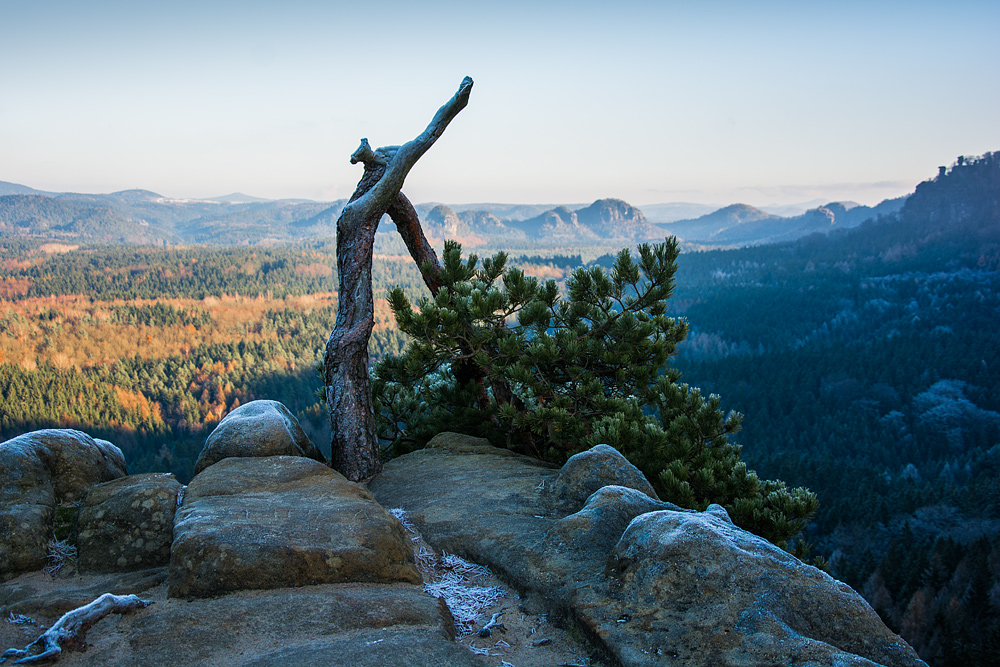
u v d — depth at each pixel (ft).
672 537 11.00
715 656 8.98
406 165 21.99
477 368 31.22
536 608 11.86
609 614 10.52
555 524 13.98
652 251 28.09
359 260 22.13
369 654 8.86
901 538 231.91
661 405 28.60
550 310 29.12
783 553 10.54
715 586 10.04
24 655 8.82
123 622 9.87
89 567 12.92
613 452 17.80
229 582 11.06
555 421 25.36
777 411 479.41
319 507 13.76
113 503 13.73
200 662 8.71
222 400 559.38
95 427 467.52
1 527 12.81
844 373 531.91
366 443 22.22
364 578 11.92
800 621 9.32
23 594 11.73
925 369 551.59
